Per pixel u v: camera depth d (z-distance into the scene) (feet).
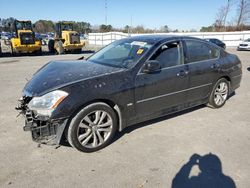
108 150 11.63
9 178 9.42
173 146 12.09
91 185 9.11
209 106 17.66
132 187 9.05
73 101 10.41
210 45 16.60
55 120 10.24
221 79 17.12
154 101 13.23
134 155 11.22
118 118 12.28
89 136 11.28
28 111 10.89
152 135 13.23
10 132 13.28
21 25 64.03
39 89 10.75
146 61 12.75
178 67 14.08
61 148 11.70
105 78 11.45
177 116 15.99
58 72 12.30
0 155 10.98
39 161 10.59
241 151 11.69
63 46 69.97
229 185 9.24
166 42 13.94
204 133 13.58
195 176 9.73
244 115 16.46
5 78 28.22
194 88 15.24
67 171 9.93
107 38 138.10
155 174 9.84
